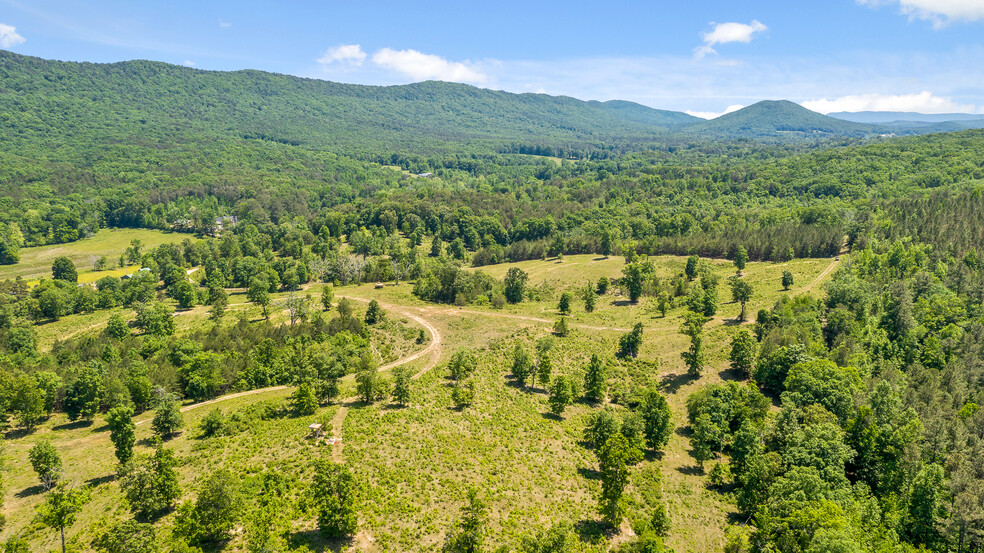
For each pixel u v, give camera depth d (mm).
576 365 130625
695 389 119750
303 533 66000
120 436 79938
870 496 80562
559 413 108375
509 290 189625
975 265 173750
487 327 154375
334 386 105250
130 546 56312
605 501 79375
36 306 182000
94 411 102500
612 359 133750
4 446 88688
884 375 114500
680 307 169250
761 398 103688
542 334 148125
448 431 95125
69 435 95000
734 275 198875
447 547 63625
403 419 97375
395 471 80500
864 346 131750
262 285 196500
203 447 85250
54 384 107812
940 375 119125
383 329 154000
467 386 115312
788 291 170500
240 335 147000
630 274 185500
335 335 143750
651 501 82250
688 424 107875
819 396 101125
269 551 59156
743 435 90375
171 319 165875
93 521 66438
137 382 107812
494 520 72625
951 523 72562
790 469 82188
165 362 126125
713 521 78938
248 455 82750
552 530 64688
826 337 137750
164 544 61562
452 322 159250
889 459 86562
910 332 135375
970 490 74500
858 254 189875
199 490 73062
